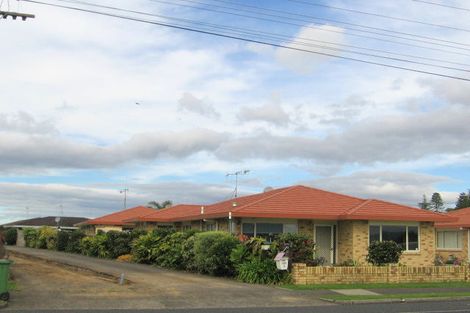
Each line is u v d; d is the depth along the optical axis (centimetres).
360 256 2742
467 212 3831
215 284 2020
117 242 3697
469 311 1459
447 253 3762
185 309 1458
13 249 5022
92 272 2502
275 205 2831
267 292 1830
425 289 2016
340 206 2928
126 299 1598
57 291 1723
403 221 2825
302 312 1424
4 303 1412
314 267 2111
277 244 2188
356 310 1477
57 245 4925
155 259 3052
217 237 2367
